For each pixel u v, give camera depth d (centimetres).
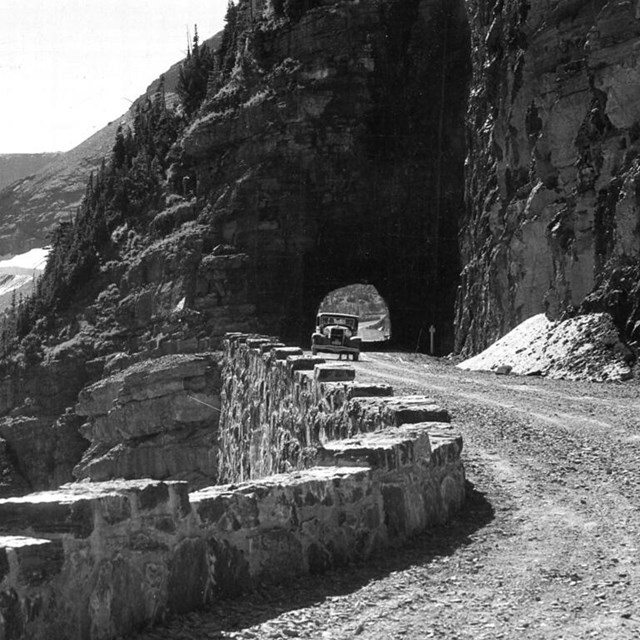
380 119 7488
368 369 3878
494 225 5141
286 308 7388
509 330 4622
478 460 1595
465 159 6612
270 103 7588
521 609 867
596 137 3819
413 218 7419
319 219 7488
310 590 916
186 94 9556
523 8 4694
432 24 7462
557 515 1232
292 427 2119
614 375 3278
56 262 9244
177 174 8575
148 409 6875
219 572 870
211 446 6681
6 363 8619
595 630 808
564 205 4206
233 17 9338
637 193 3538
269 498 933
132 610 773
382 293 7481
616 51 3666
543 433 1912
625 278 3562
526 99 4734
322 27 7556
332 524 1008
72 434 7894
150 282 8000
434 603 887
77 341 8206
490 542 1109
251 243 7488
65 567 719
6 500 736
